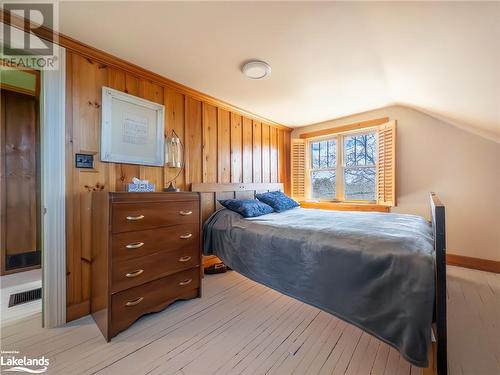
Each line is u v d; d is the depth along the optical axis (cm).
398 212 311
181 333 159
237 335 158
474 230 270
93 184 188
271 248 184
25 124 288
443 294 112
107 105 194
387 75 218
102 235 162
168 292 188
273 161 389
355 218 231
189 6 136
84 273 182
